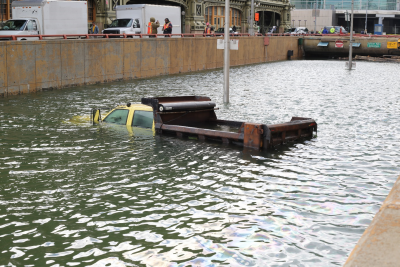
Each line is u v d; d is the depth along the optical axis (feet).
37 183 26.91
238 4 198.18
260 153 34.04
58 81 79.05
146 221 21.43
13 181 27.27
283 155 33.47
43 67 75.56
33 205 23.49
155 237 19.71
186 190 25.72
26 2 92.27
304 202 23.82
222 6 189.06
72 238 19.69
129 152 33.96
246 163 31.32
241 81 94.48
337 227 20.68
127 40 96.68
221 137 37.09
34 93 72.13
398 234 9.18
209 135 37.58
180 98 43.83
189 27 168.25
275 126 36.19
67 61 80.79
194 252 18.30
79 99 64.54
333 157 32.99
